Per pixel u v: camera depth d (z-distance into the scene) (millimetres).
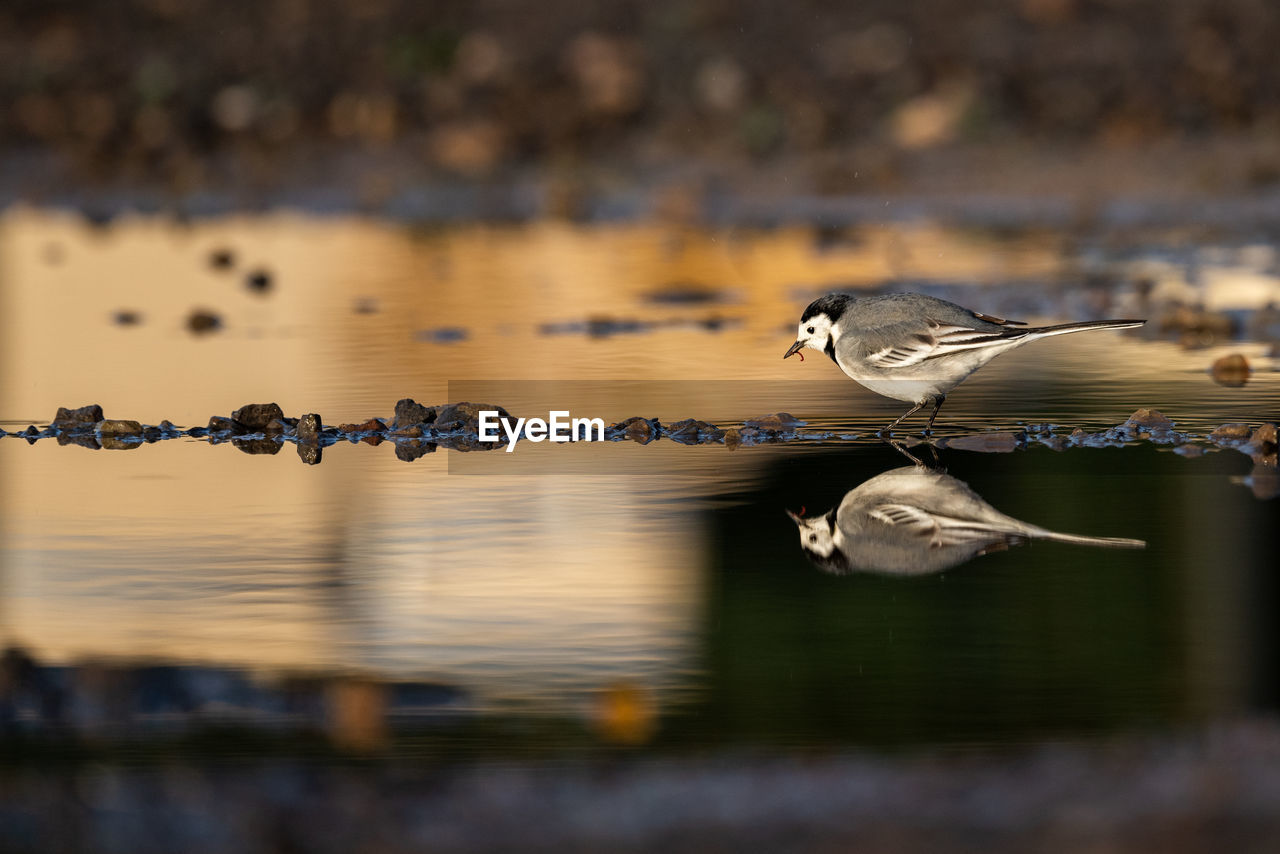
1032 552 9570
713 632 8258
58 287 20719
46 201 27281
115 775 6617
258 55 31578
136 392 14703
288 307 19359
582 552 9711
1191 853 5652
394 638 8258
